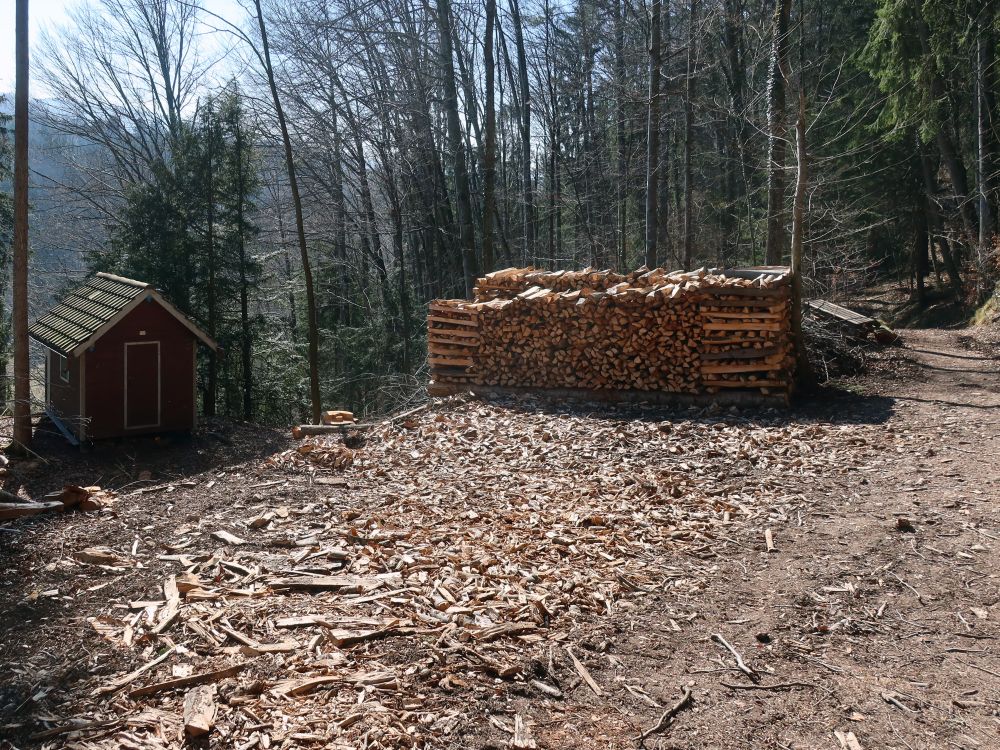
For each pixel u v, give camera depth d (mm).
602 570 5559
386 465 8344
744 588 5391
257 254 28719
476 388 12500
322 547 5711
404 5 24453
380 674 4004
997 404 10594
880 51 24484
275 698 3768
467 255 22281
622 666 4328
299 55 25188
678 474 7961
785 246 19609
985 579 5496
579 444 9141
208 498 6980
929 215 28641
